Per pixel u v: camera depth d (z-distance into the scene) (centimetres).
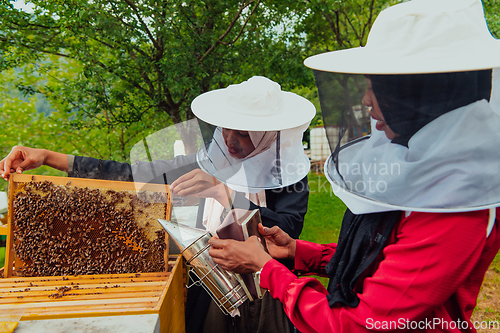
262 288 127
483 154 83
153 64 562
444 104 85
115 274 147
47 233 146
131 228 148
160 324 116
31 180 147
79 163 175
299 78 694
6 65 573
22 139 634
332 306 104
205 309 167
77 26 521
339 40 789
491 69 86
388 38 99
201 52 566
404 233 96
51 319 111
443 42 91
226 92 168
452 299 98
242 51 631
